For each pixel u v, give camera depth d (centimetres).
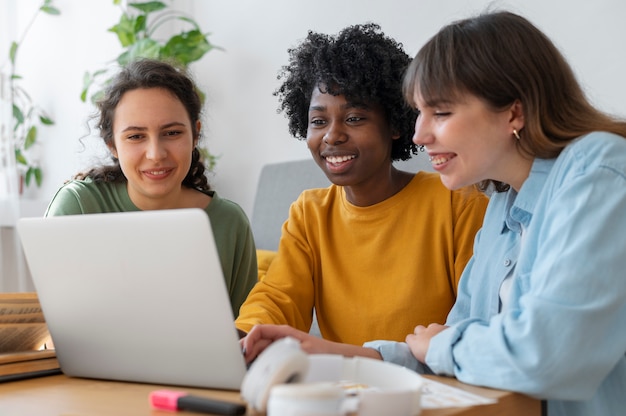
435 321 144
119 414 75
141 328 90
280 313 144
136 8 315
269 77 308
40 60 312
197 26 303
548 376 83
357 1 278
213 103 324
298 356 68
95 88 311
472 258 126
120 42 303
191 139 161
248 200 314
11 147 281
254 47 312
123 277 88
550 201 101
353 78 141
